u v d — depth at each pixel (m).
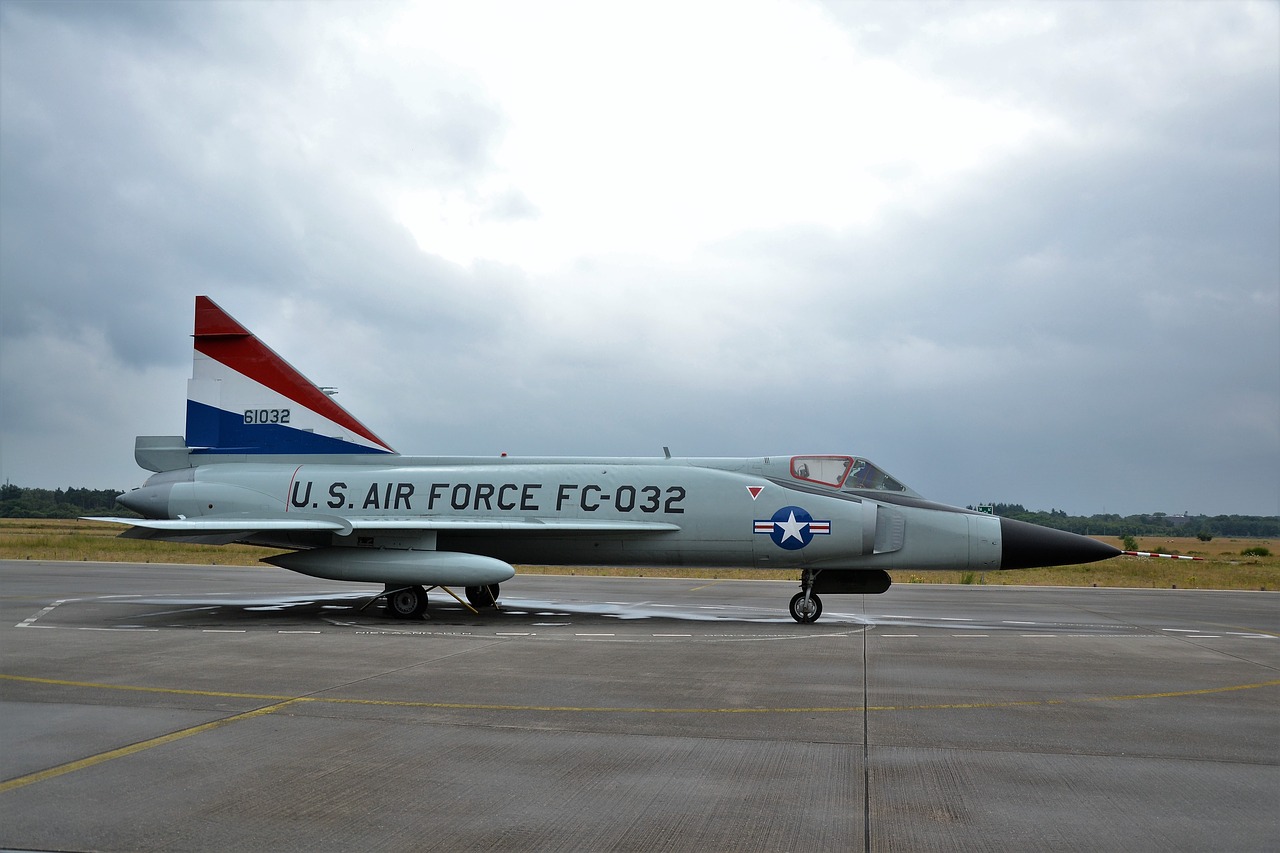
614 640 14.18
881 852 5.30
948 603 22.59
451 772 6.71
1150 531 192.25
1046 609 21.17
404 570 16.92
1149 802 6.23
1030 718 8.76
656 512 17.70
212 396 20.30
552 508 17.98
